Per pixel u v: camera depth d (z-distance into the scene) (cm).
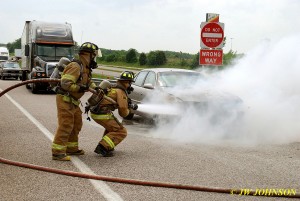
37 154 625
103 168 548
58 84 588
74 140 625
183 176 515
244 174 530
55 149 587
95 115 619
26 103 1410
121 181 479
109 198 422
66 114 582
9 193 434
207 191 454
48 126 902
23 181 478
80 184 470
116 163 578
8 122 955
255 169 556
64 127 585
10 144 699
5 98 1591
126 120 1047
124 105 620
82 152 633
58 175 505
